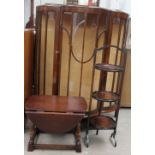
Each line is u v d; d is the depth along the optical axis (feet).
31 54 7.88
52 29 7.25
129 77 9.66
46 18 7.10
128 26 8.50
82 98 7.25
